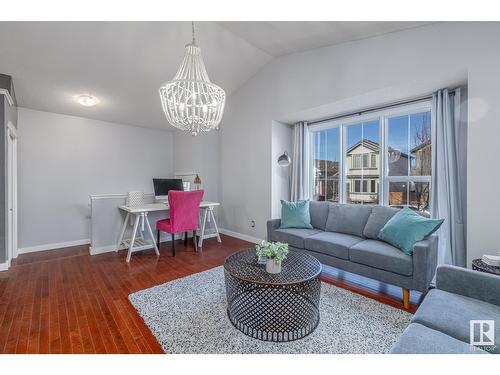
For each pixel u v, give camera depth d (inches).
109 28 104.1
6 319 77.2
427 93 109.4
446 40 88.7
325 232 124.1
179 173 215.6
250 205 171.6
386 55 103.7
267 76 155.7
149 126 204.2
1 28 95.2
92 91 144.4
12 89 126.6
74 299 90.2
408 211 99.8
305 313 70.0
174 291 96.0
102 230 147.1
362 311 81.0
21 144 149.3
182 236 180.9
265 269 77.5
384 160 127.4
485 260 73.4
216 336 68.7
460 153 101.3
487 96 80.7
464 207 100.0
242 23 109.8
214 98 99.6
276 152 158.2
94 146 180.1
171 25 110.6
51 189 160.6
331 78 122.9
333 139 151.7
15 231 138.4
